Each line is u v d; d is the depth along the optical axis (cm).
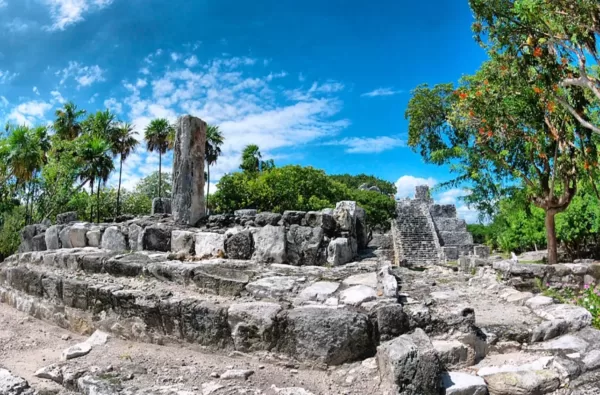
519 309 604
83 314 615
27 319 695
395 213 3247
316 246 666
